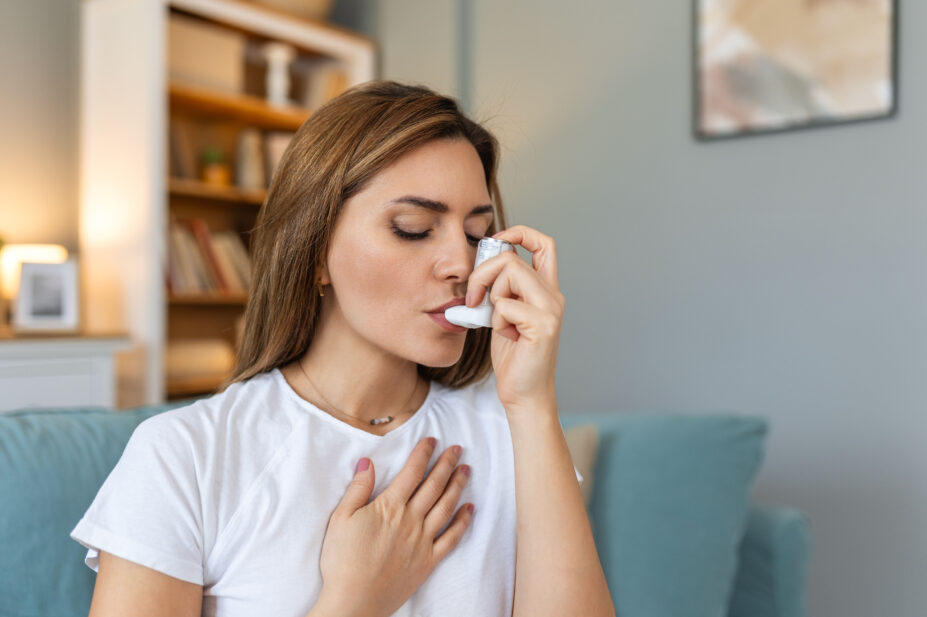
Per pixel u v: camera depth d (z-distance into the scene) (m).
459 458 0.94
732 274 2.56
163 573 0.75
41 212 2.96
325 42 3.23
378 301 0.85
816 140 2.40
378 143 0.84
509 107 3.08
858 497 2.32
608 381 2.83
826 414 2.38
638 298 2.76
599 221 2.85
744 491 1.57
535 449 0.88
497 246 0.86
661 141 2.71
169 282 2.93
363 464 0.87
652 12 2.73
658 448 1.53
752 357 2.52
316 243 0.87
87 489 1.03
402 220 0.84
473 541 0.91
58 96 3.00
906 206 2.24
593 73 2.87
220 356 3.23
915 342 2.22
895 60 2.25
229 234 3.23
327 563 0.81
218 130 3.30
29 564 0.97
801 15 2.41
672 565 1.45
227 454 0.82
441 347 0.87
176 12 2.87
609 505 1.47
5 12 2.86
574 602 0.85
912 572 2.22
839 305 2.36
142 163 2.71
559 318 0.87
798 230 2.43
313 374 0.94
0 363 2.35
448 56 3.27
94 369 2.56
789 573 1.55
